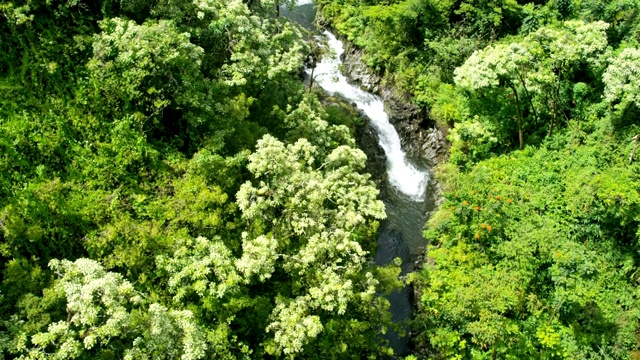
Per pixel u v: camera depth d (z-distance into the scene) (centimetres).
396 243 3375
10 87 2281
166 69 2528
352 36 4828
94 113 2458
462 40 4231
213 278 2048
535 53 3195
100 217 2188
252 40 2902
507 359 2502
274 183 2381
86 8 2648
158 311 1722
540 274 2773
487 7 4372
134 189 2345
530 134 3619
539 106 3597
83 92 2448
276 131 3033
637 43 3625
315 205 2356
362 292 2208
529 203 3077
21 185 2119
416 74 4309
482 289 2577
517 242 2797
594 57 3241
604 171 3028
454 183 3488
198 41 2955
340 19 5053
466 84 3434
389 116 4322
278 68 2866
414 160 4084
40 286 1873
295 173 2366
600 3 3959
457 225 3005
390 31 4478
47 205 2094
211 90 2672
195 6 2895
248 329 2108
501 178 3328
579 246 2805
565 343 2534
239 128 2706
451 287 2753
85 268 1730
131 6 2716
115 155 2386
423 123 4222
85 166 2305
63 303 1777
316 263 2223
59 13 2544
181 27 2802
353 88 4541
